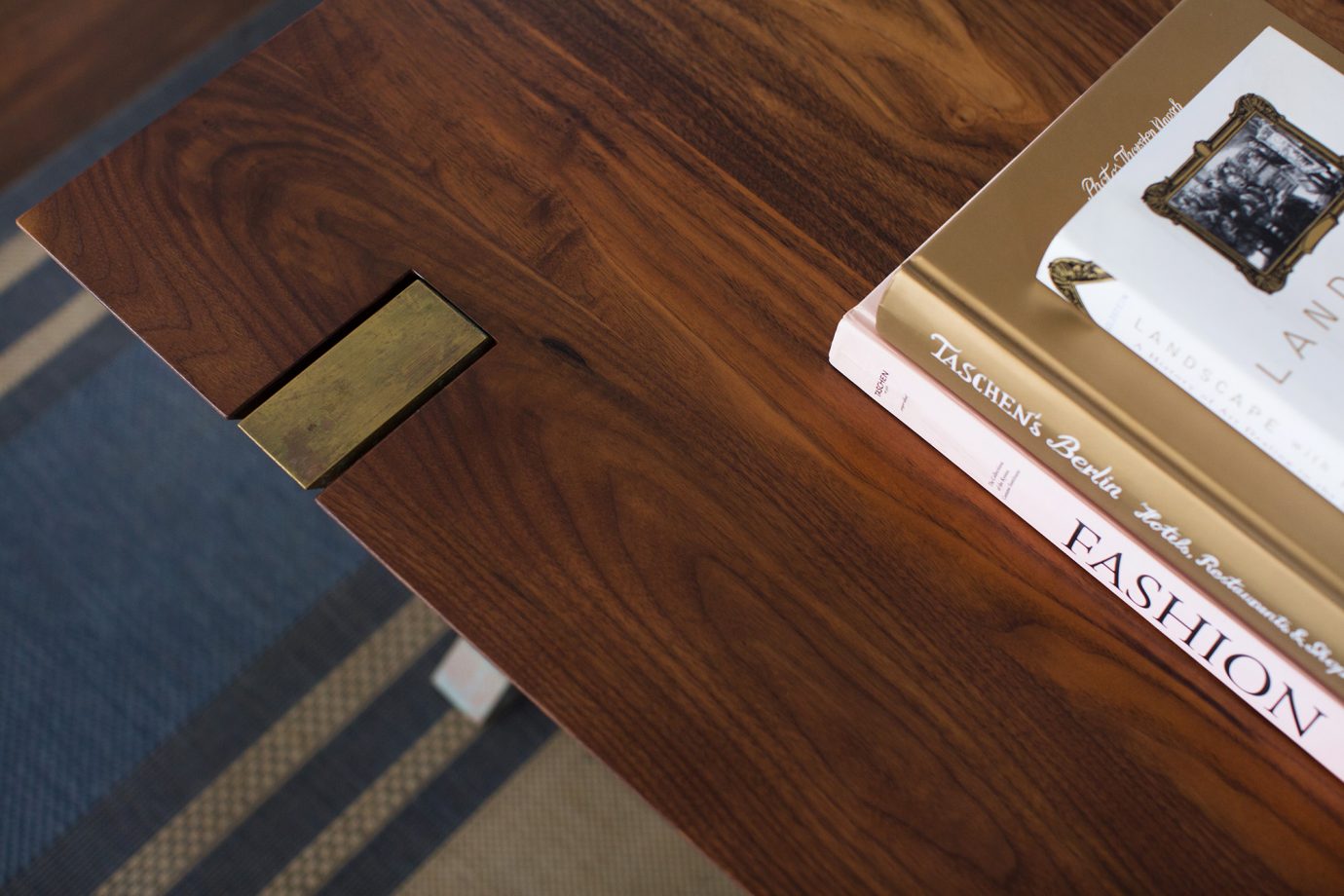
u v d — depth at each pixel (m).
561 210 0.46
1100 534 0.39
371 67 0.49
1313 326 0.35
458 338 0.44
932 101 0.49
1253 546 0.35
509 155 0.47
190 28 1.11
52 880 0.82
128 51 1.11
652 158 0.47
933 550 0.41
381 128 0.48
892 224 0.46
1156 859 0.37
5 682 0.87
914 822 0.38
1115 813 0.38
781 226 0.46
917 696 0.39
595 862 0.83
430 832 0.83
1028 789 0.38
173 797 0.84
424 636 0.89
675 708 0.39
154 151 0.47
